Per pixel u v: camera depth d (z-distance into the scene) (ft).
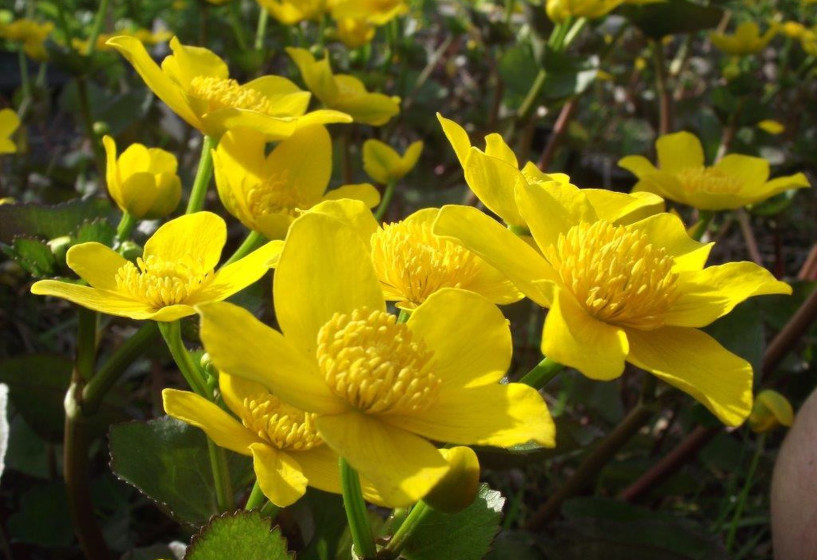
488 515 0.54
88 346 0.67
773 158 1.44
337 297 0.51
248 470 0.64
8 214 0.74
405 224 0.59
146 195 0.68
